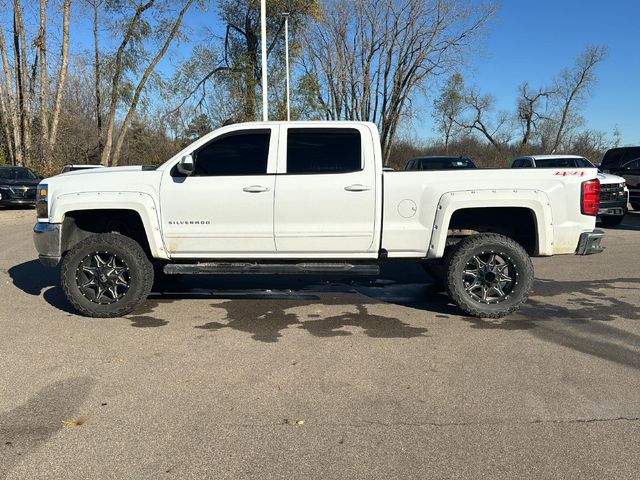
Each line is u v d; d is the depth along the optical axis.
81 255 5.51
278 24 28.92
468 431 3.22
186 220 5.52
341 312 5.89
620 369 4.17
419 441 3.11
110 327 5.32
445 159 15.99
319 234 5.48
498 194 5.34
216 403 3.61
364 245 5.53
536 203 5.35
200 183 5.48
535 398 3.66
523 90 56.56
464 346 4.73
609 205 13.11
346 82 39.31
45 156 26.80
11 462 2.89
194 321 5.54
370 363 4.33
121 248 5.49
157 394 3.75
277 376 4.07
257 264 5.68
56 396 3.71
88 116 39.84
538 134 57.00
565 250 5.47
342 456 2.96
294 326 5.36
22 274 7.99
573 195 5.40
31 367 4.25
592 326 5.31
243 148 5.54
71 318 5.62
